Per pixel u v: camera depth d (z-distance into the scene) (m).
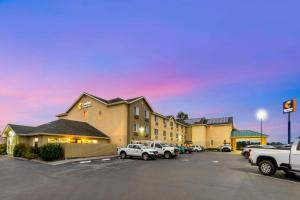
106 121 41.28
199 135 68.00
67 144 27.47
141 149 28.61
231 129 65.81
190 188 10.93
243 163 23.28
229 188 10.95
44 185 11.66
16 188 10.98
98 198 9.12
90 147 31.03
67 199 8.99
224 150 56.38
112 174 15.43
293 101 26.17
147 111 46.97
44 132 29.52
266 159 15.03
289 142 26.17
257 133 61.62
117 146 39.41
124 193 9.94
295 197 9.38
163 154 30.92
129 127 40.59
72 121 39.56
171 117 60.31
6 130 34.94
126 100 42.94
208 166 20.45
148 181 12.78
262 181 12.80
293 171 13.41
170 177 14.17
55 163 22.66
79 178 13.77
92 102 43.44
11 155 31.88
